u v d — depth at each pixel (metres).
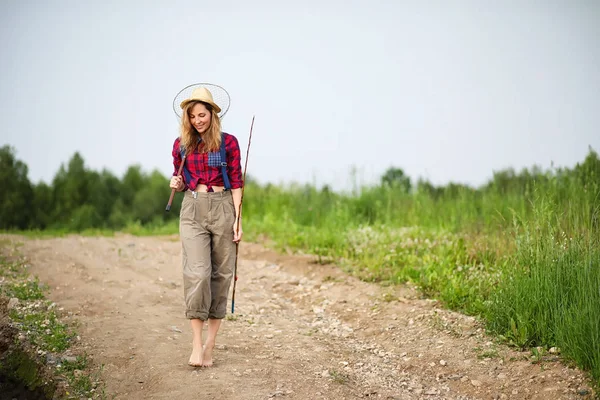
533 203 7.18
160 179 17.36
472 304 6.62
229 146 5.23
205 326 6.50
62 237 11.88
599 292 5.37
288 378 5.12
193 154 5.18
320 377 5.23
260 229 12.41
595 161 9.66
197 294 5.03
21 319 6.23
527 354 5.45
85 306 6.91
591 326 5.05
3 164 15.83
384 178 14.30
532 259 6.26
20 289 7.19
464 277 7.46
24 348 5.57
